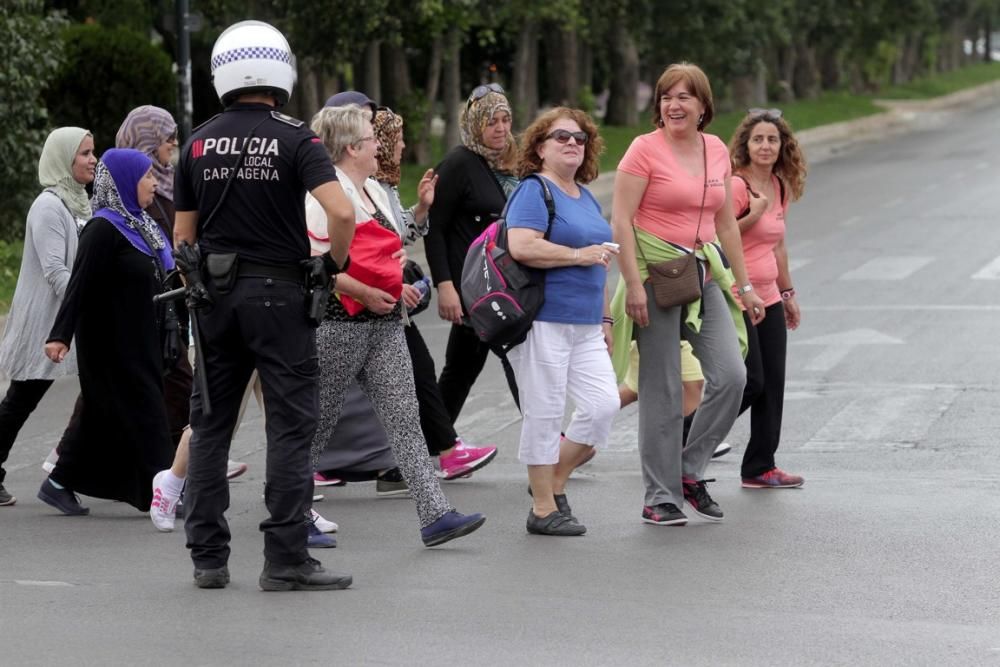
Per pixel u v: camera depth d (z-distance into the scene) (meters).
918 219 36.78
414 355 12.72
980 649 8.18
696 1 59.69
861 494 12.40
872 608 9.07
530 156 11.00
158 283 11.71
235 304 9.16
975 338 20.56
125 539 11.14
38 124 31.41
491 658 8.04
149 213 12.41
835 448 14.46
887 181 47.81
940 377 17.94
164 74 33.91
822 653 8.11
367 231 10.38
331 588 9.52
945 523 11.30
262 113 9.25
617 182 11.07
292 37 37.38
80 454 11.88
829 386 17.59
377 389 10.65
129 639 8.41
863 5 86.00
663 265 11.05
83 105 33.34
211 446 9.48
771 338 12.48
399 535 11.18
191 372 12.34
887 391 17.20
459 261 12.95
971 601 9.22
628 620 8.77
